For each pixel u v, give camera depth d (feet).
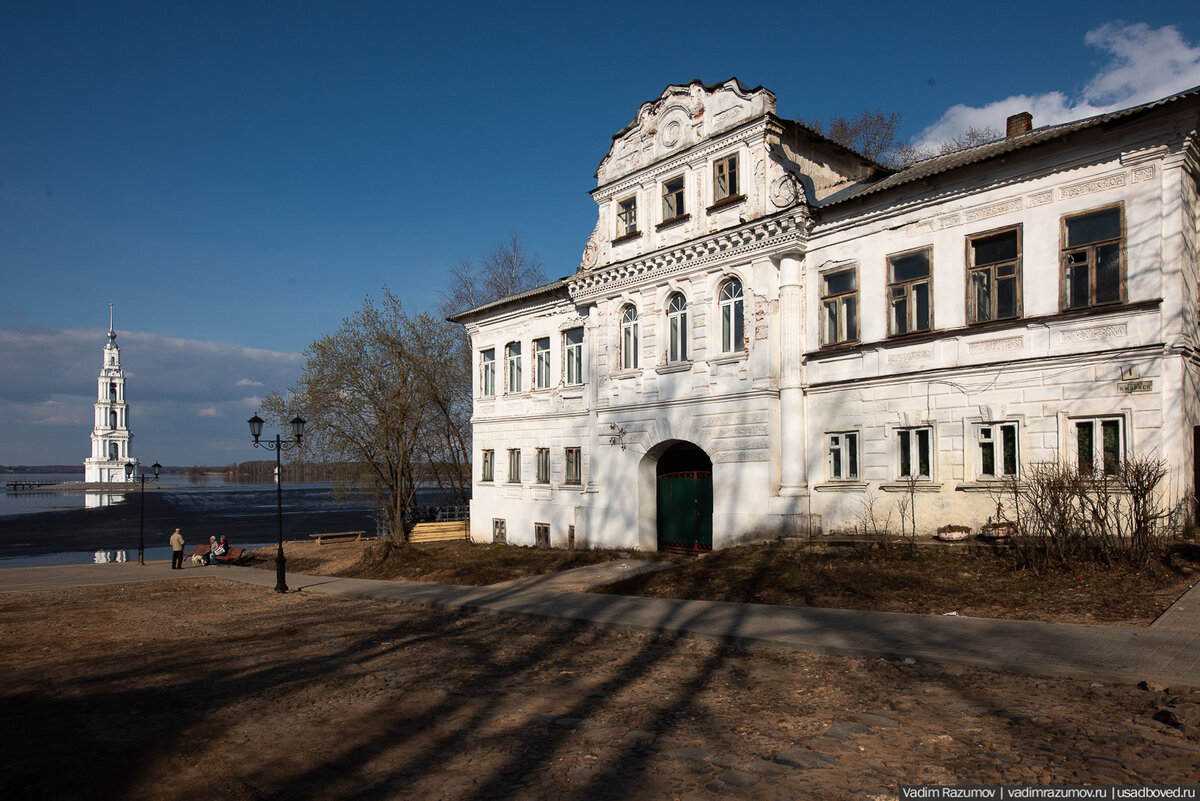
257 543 151.74
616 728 25.39
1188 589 39.40
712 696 29.09
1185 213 47.55
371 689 32.09
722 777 20.56
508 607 52.26
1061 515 46.11
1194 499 47.57
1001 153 53.26
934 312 58.08
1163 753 20.47
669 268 75.56
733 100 70.64
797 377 65.98
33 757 23.71
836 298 65.00
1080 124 50.16
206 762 23.13
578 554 79.10
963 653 31.91
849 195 63.36
